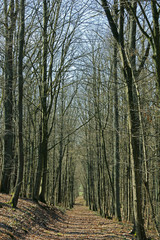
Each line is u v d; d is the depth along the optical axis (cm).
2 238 739
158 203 1372
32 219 1145
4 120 1422
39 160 1655
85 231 1253
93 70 2053
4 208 1049
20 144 1172
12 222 930
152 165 1159
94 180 3064
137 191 870
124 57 888
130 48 991
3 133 1404
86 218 1936
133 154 877
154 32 606
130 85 895
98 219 1853
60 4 1717
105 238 1048
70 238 1050
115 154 1753
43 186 1822
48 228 1205
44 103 1698
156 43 609
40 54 1833
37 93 2241
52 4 1625
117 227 1377
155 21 601
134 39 1020
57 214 1769
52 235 1066
